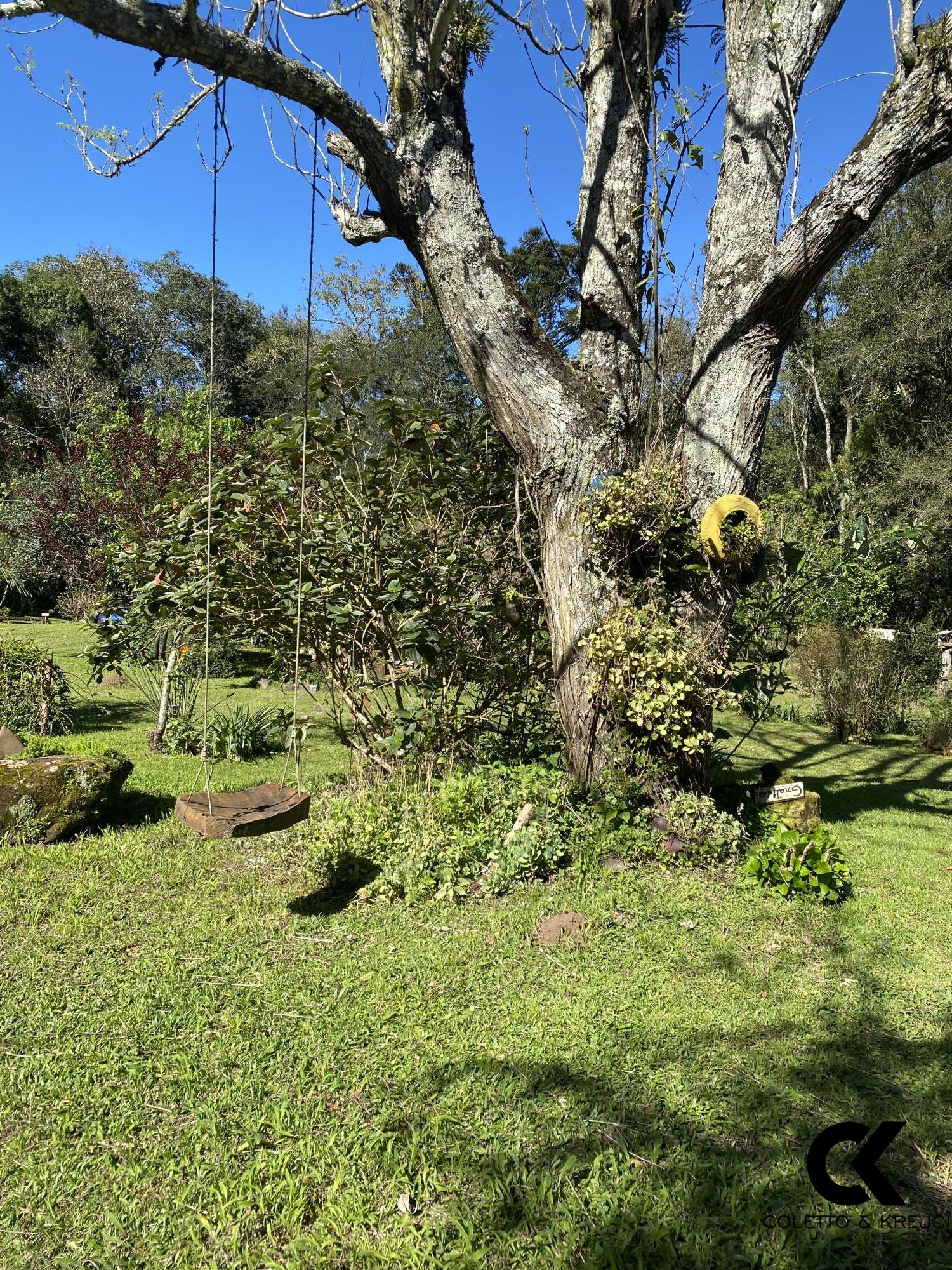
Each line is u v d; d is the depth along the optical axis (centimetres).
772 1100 298
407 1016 352
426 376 3459
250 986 379
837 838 674
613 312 606
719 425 586
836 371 2894
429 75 562
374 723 665
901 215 2623
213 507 625
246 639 686
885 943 444
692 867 519
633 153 609
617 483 548
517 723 691
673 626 570
